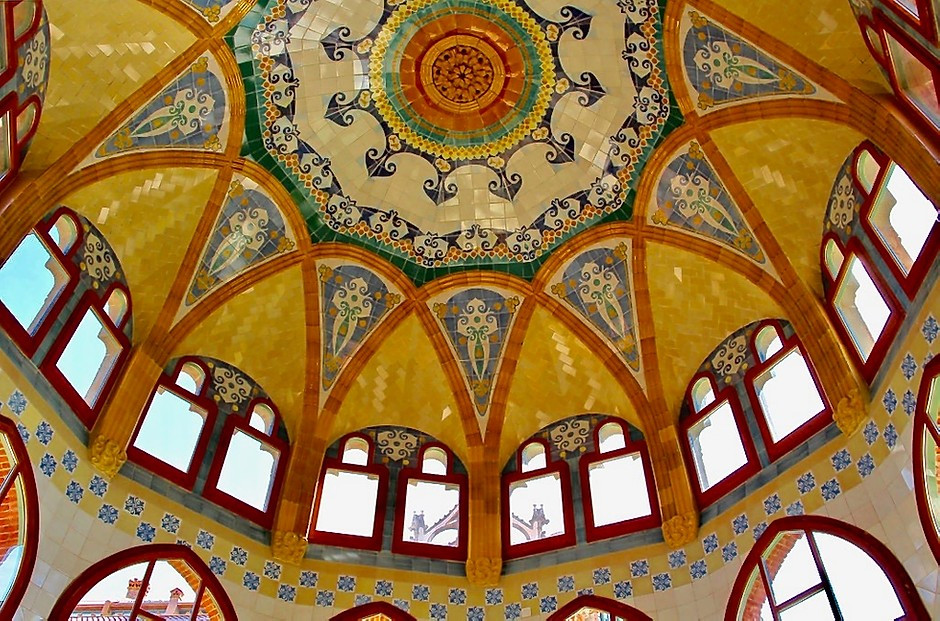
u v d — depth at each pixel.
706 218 18.78
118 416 16.36
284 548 17.19
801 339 17.14
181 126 17.81
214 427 18.22
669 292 19.50
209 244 18.72
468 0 18.62
